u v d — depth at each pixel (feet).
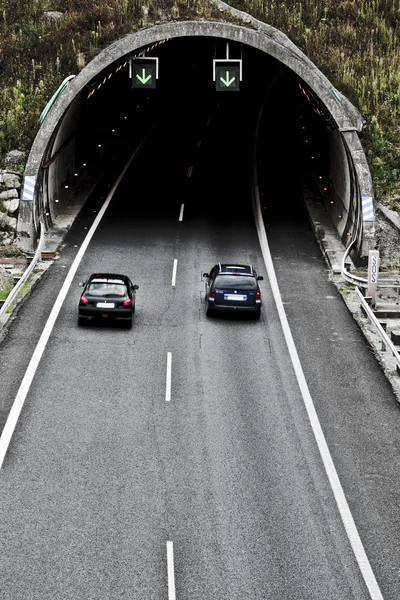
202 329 237.66
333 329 241.14
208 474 154.40
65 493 144.87
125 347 219.61
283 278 288.71
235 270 251.39
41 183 322.75
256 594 118.42
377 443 170.50
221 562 126.00
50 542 129.39
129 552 127.54
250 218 358.02
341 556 129.18
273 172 426.10
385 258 307.78
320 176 405.59
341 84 369.71
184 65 470.80
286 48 321.52
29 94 370.73
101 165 425.28
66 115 335.88
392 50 409.49
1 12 437.17
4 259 299.17
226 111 544.21
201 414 180.86
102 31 359.05
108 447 163.32
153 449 163.53
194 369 206.90
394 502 146.92
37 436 166.50
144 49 326.85
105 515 138.21
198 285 278.87
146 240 323.37
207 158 447.42
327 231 341.00
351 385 201.05
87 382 194.90
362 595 119.44
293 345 226.99
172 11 349.61
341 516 141.28
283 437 171.53
